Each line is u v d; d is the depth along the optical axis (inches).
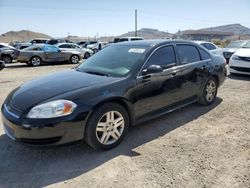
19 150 145.0
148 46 174.7
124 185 113.6
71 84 144.6
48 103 125.9
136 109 155.9
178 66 184.2
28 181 117.0
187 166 127.8
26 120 123.6
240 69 361.7
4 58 699.4
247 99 248.1
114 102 144.3
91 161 133.2
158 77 166.2
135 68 157.4
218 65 226.7
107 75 158.7
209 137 161.2
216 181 115.7
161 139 158.1
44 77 170.2
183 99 194.4
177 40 195.8
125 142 153.9
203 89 214.1
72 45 779.4
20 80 387.9
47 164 130.7
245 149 145.3
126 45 188.1
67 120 125.1
